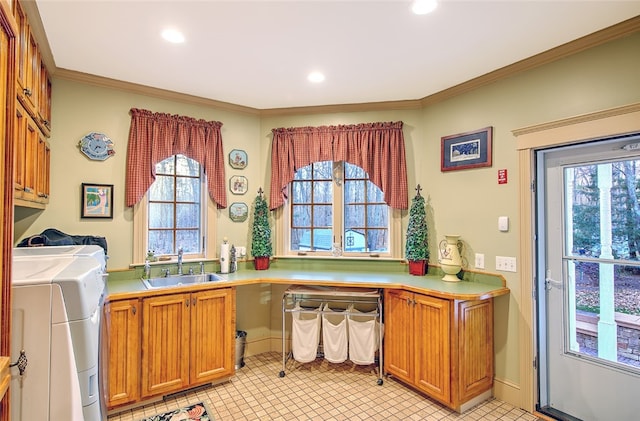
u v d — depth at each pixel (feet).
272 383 9.61
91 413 3.91
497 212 9.02
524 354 8.40
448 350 8.08
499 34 7.20
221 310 9.34
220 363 9.31
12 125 3.24
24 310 3.55
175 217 10.75
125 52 7.91
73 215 8.97
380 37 7.31
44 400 3.59
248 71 8.98
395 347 9.50
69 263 4.73
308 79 9.50
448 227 10.25
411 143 11.17
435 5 6.20
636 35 6.72
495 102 9.10
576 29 7.00
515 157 8.64
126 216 9.72
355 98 10.98
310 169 12.08
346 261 11.53
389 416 8.02
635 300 7.14
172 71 8.95
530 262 8.32
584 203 7.86
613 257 7.43
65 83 8.90
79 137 9.06
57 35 7.15
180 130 10.49
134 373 8.05
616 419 7.32
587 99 7.38
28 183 6.44
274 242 12.00
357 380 9.77
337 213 11.76
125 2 6.06
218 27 6.90
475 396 8.46
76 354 3.77
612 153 7.32
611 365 7.41
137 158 9.77
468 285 9.04
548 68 8.04
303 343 10.25
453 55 8.11
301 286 10.85
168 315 8.51
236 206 11.65
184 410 8.22
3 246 3.13
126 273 9.68
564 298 8.13
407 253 10.54
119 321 7.88
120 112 9.66
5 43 3.14
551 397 8.28
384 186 11.10
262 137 12.16
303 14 6.47
